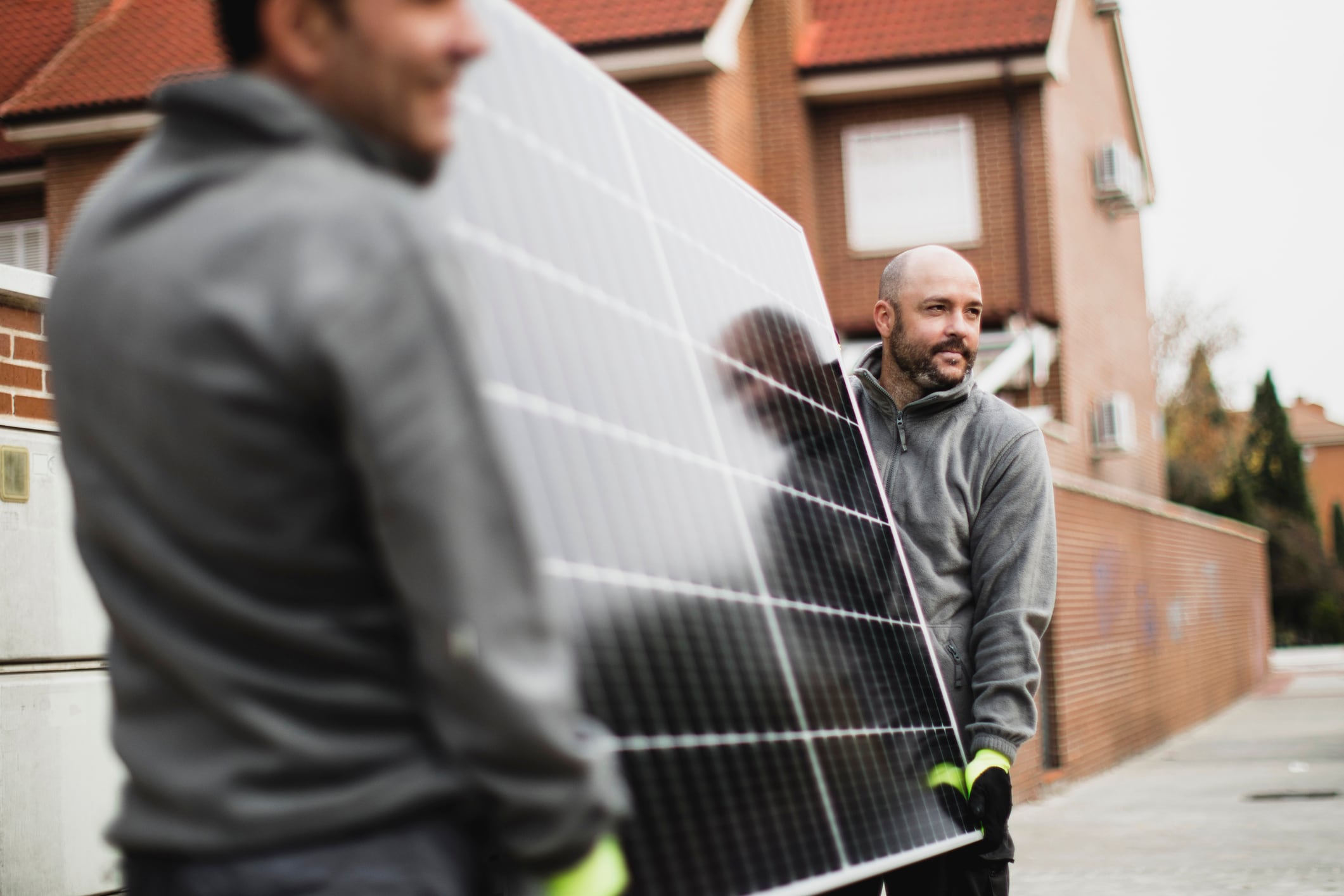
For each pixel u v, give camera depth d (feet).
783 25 59.98
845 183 61.67
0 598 13.70
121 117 56.80
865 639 8.51
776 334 9.14
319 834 4.17
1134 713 54.39
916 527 11.48
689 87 53.57
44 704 14.08
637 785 5.33
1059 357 61.36
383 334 3.96
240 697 4.17
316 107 4.36
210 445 4.05
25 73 63.77
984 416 11.80
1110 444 66.28
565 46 7.34
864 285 61.26
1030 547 11.28
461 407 4.02
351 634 4.21
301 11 4.36
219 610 4.14
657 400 6.77
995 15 60.34
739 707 6.43
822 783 7.06
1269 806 37.22
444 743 4.06
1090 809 37.68
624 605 5.68
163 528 4.18
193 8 61.57
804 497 8.46
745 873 5.89
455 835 4.42
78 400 4.32
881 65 59.36
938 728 9.34
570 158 6.80
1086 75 69.46
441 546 3.93
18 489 13.99
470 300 4.19
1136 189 70.38
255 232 4.07
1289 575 175.11
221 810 4.16
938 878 10.61
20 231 61.26
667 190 8.07
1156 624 60.13
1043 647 43.11
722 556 6.86
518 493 4.12
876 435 12.00
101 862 14.61
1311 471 290.15
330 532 4.14
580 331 6.16
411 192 4.29
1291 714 75.66
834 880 6.64
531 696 3.97
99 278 4.29
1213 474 145.89
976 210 60.54
